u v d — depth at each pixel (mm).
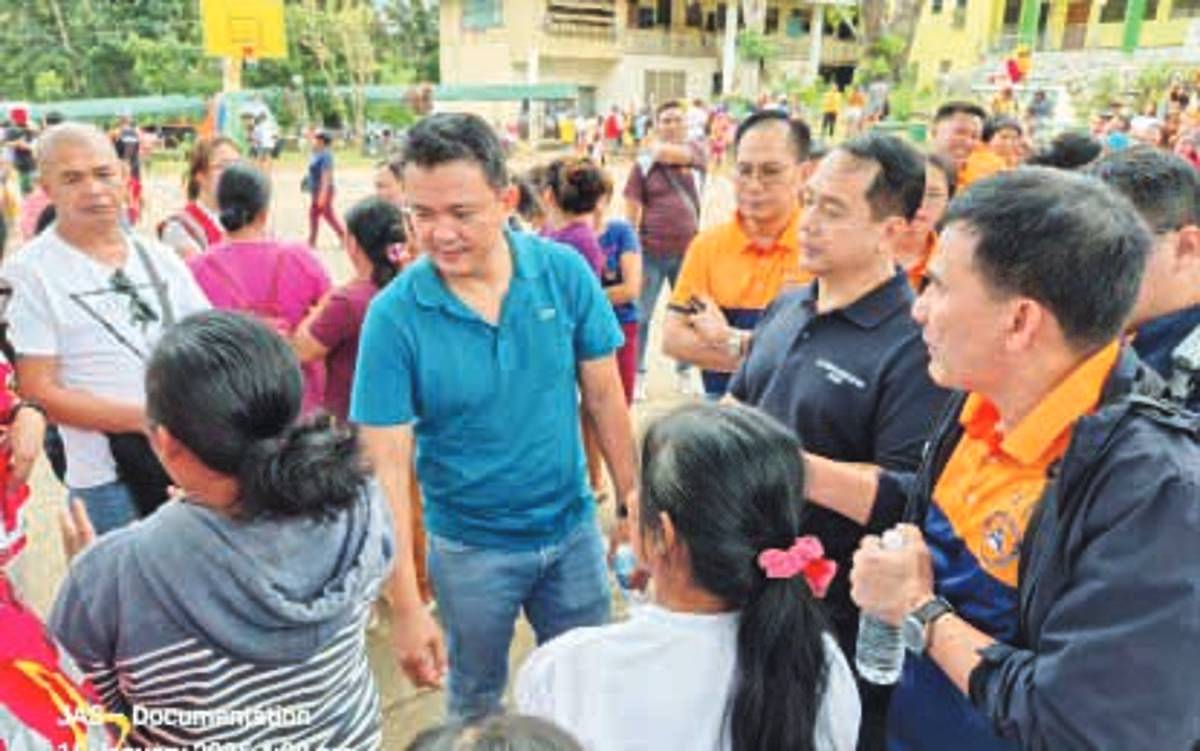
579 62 29391
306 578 1213
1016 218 1146
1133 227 1153
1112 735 1034
